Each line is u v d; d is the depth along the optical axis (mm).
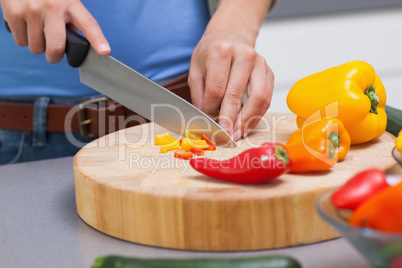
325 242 919
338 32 2822
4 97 1625
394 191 682
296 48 2795
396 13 2898
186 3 1684
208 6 1723
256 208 886
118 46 1633
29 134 1613
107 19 1605
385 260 646
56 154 1634
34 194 1206
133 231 943
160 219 915
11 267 874
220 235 895
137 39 1642
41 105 1572
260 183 955
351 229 636
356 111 1171
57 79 1604
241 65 1286
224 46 1285
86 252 918
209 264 699
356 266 832
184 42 1701
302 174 1011
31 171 1371
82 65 1221
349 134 1199
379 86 1280
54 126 1583
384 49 2928
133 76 1215
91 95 1626
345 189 742
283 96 2848
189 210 896
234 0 1504
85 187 1008
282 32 2758
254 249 900
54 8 1192
